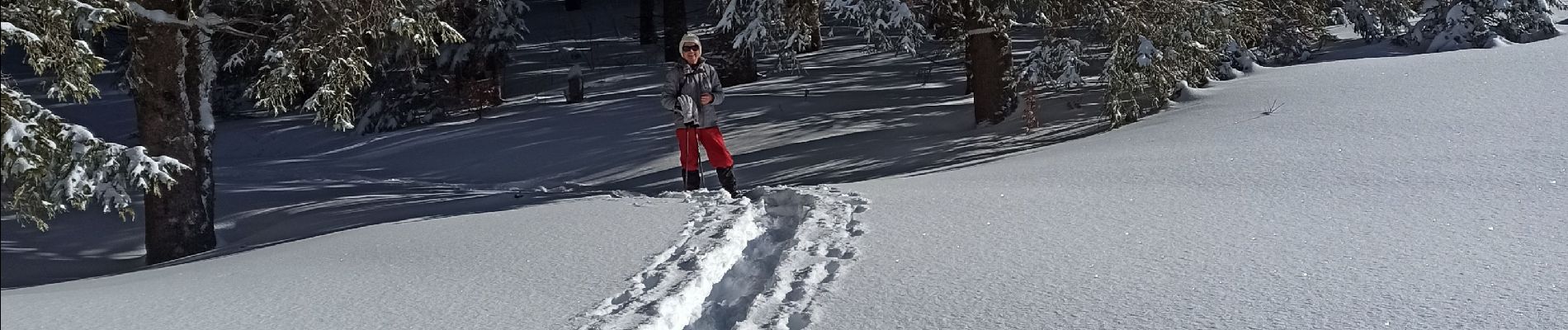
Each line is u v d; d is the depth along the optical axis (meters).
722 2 14.04
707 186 11.59
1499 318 3.10
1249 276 3.78
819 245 4.91
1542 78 8.67
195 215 9.47
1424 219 4.62
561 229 5.93
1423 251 4.01
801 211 6.34
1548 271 3.58
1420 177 5.68
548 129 17.53
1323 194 5.45
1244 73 11.92
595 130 16.77
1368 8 14.81
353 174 15.88
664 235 5.50
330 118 8.85
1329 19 14.32
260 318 4.02
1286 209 5.10
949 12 12.95
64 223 11.02
